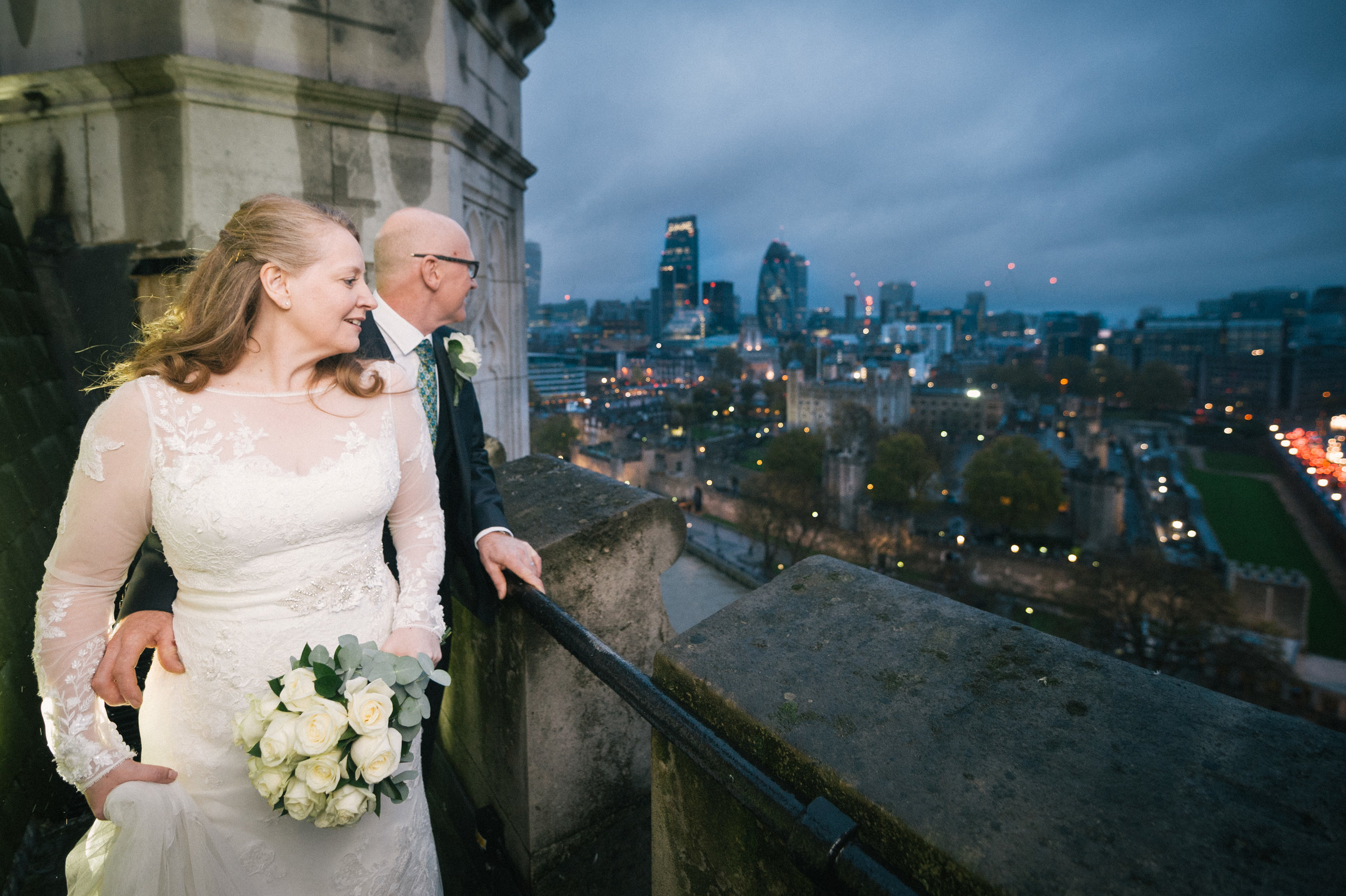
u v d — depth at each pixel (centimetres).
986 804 78
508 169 445
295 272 108
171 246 291
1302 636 5172
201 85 280
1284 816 72
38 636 108
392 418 130
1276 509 8838
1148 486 8494
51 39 283
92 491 105
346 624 121
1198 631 4431
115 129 288
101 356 305
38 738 215
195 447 107
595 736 189
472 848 208
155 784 109
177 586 125
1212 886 66
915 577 5697
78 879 115
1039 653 103
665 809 122
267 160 300
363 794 104
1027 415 12606
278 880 118
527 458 248
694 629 121
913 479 7069
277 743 99
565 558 175
